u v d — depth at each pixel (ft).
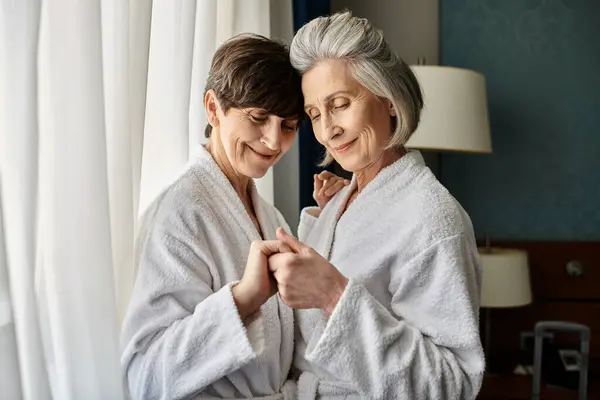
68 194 2.31
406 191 2.79
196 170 2.87
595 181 6.82
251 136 2.73
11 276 1.96
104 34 2.62
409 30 7.05
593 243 6.73
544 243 6.77
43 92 2.29
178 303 2.56
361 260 2.77
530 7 6.80
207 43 3.72
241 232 2.89
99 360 2.38
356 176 3.02
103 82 2.38
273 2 5.46
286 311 2.88
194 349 2.40
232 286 2.49
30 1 1.99
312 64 2.67
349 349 2.38
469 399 2.53
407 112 2.69
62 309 2.32
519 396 6.29
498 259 5.79
